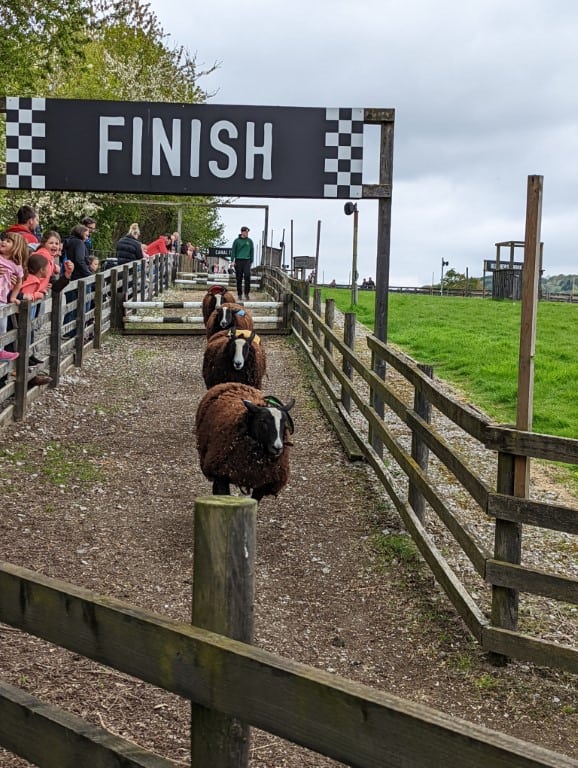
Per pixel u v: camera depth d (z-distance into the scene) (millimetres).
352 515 7699
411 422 7059
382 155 9656
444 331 19453
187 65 44969
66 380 12086
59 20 18828
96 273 15305
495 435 5023
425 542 6348
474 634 5199
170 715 4270
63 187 9719
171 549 6617
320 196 9688
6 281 9188
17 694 2693
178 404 11680
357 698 1883
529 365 5039
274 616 5609
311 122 9633
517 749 1651
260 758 4004
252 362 10367
